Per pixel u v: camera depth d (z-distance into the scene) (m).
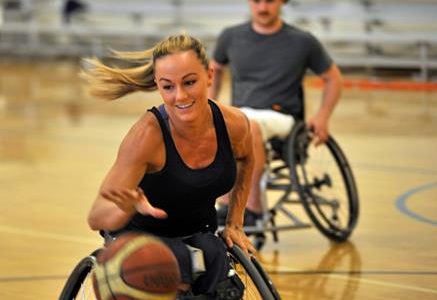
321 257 7.24
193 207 4.47
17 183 10.06
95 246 7.61
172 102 4.24
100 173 10.62
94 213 4.30
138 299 3.75
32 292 6.41
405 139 12.66
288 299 6.21
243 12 21.94
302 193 7.26
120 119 15.22
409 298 6.23
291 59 7.61
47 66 23.61
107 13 23.22
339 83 7.73
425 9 19.73
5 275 6.82
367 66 20.02
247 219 7.31
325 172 8.20
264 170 7.32
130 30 22.56
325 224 8.01
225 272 4.40
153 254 3.79
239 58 7.71
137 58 4.61
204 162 4.38
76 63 23.94
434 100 16.78
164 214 4.05
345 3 20.31
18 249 7.50
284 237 7.87
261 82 7.63
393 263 7.07
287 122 7.45
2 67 23.58
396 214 8.55
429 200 9.09
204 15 22.27
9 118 15.41
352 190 7.69
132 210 4.16
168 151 4.31
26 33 24.27
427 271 6.86
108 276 3.81
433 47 19.36
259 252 7.40
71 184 10.01
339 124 14.05
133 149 4.27
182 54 4.21
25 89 19.50
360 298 6.24
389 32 19.86
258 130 7.17
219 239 4.55
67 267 7.02
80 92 18.92
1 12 24.38
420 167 10.74
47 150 12.23
